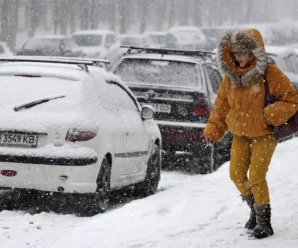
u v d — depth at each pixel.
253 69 13.07
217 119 13.98
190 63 26.22
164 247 12.93
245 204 16.78
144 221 15.05
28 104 17.20
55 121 16.94
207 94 25.47
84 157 16.75
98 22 134.25
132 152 19.73
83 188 16.78
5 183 16.80
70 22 123.88
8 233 14.70
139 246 13.04
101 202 17.67
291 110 13.09
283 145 27.88
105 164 17.72
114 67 26.80
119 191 21.83
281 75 13.25
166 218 15.38
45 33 126.56
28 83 17.86
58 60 18.91
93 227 14.71
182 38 90.06
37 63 18.91
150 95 25.55
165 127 25.27
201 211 16.05
